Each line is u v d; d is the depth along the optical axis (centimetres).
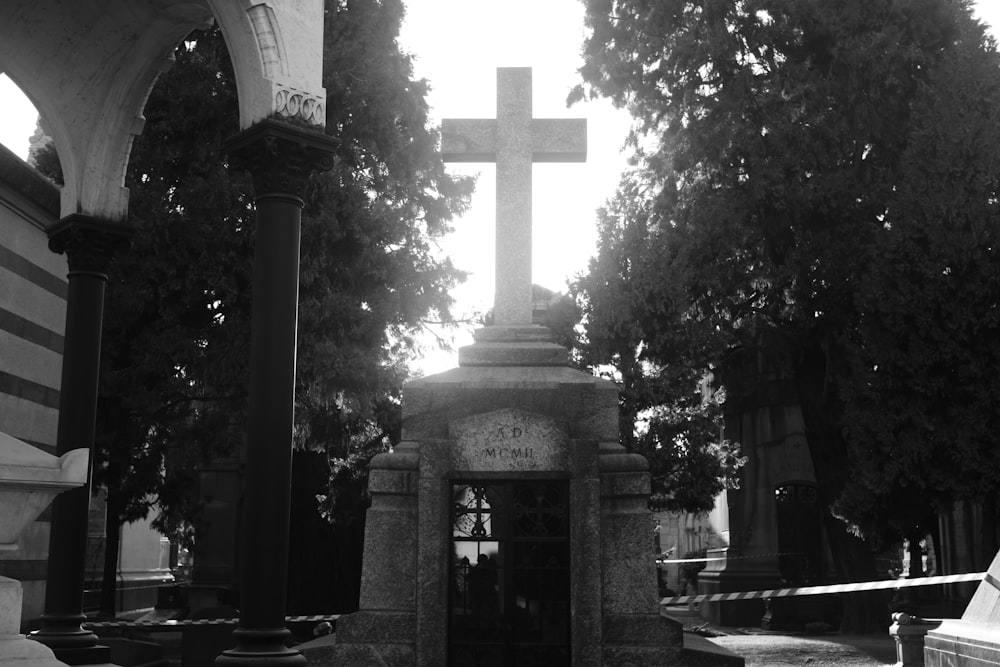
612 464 906
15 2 991
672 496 2362
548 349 991
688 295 2203
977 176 1812
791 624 2564
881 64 2064
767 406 2786
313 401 1952
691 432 2227
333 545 1994
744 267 2298
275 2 855
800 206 2112
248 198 1838
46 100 1064
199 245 1797
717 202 2159
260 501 776
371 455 2225
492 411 925
